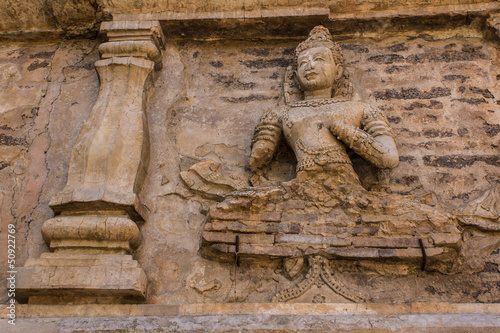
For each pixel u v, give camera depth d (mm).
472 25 3812
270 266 2949
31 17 3896
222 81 3807
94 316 2738
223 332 2516
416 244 2830
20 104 3709
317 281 2816
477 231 3020
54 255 2865
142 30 3775
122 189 3094
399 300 2805
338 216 2965
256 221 2965
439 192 3215
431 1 3748
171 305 2789
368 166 3309
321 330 2500
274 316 2619
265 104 3682
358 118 3266
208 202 3246
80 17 3879
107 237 2906
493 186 3199
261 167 3354
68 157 3457
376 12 3787
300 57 3545
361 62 3789
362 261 2887
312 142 3143
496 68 3680
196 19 3809
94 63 3785
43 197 3299
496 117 3475
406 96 3604
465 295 2826
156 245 3092
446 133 3432
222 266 2992
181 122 3633
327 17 3758
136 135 3309
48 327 2572
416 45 3830
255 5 3797
